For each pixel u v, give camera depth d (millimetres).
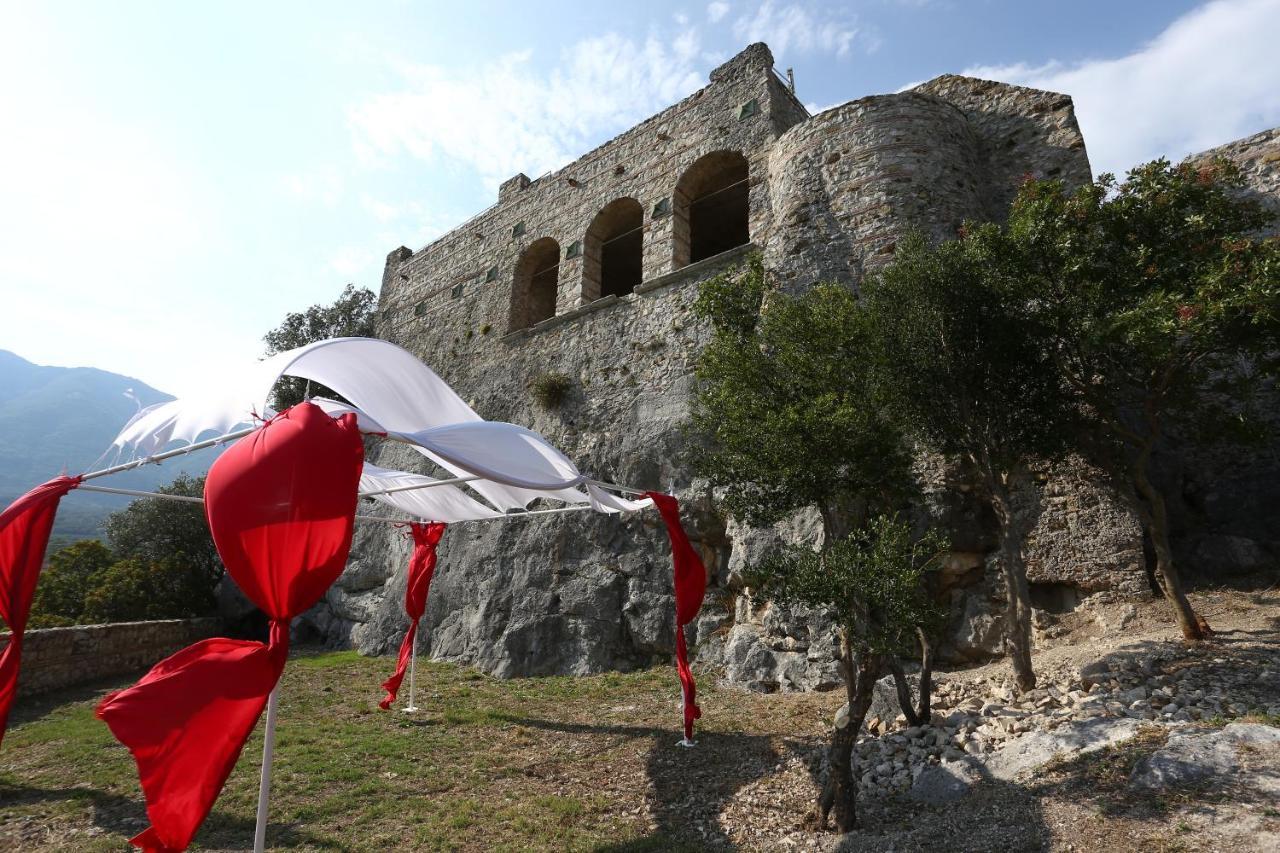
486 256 25078
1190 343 8008
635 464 16141
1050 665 8977
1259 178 12031
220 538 5012
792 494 8031
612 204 21125
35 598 21297
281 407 26656
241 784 8266
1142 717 6637
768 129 17469
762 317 9930
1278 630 8086
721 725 9992
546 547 16906
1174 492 11102
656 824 6859
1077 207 9016
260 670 5098
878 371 8703
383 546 22266
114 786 8391
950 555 11336
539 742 9836
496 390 21688
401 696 13305
